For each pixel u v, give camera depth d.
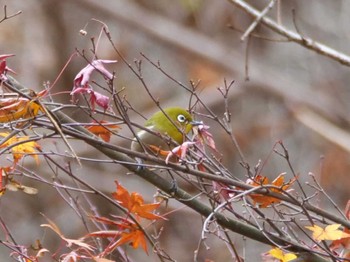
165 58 19.00
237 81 18.48
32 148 7.32
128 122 7.15
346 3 18.77
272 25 10.04
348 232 7.29
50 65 18.66
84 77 6.96
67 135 7.12
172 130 8.67
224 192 7.25
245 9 10.10
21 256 6.96
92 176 16.81
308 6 19.03
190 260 15.59
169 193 7.57
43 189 16.47
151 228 15.25
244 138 17.61
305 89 18.84
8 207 16.58
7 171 7.31
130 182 17.03
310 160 17.09
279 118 18.36
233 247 7.36
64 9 19.00
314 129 17.42
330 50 10.06
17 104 6.84
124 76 18.23
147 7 19.73
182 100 17.94
